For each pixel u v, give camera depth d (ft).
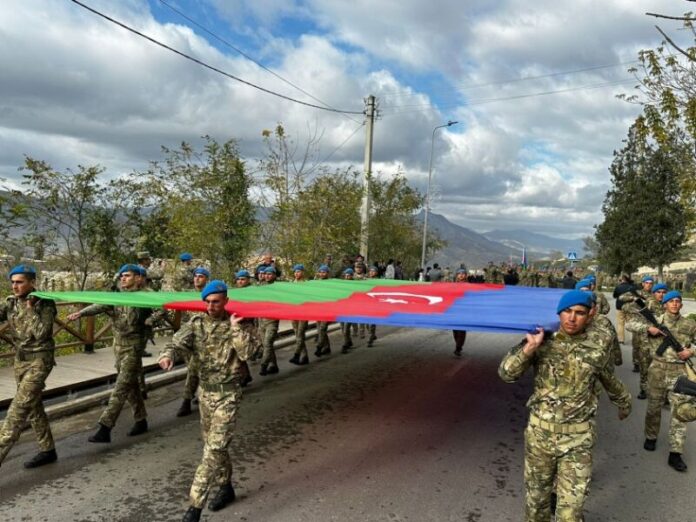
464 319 17.49
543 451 11.97
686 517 15.49
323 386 29.19
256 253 50.55
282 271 52.60
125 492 15.83
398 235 92.99
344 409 25.07
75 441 19.88
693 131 41.04
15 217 32.50
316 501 15.66
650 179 123.13
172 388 27.89
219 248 45.34
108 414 19.69
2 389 23.99
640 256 123.13
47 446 17.67
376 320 17.93
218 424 14.35
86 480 16.57
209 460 14.03
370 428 22.50
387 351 40.34
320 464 18.47
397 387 29.43
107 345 35.78
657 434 20.89
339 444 20.51
